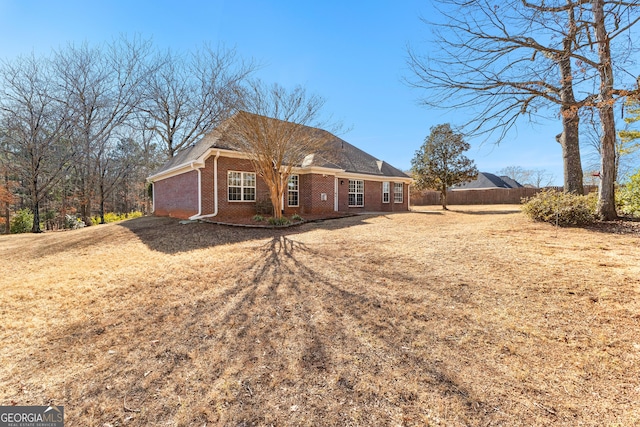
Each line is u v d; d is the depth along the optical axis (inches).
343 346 139.9
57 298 212.8
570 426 89.9
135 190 1416.1
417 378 115.3
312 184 661.3
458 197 1294.3
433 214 669.3
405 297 188.4
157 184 797.2
